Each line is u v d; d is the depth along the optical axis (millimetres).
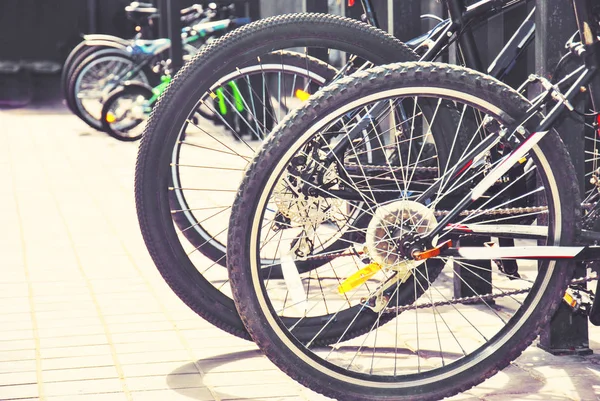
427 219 3525
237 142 12188
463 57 4293
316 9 8234
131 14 14781
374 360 4191
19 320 4926
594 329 4652
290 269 3779
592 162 4445
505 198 4062
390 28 5496
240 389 3885
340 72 4574
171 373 4094
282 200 3988
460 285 5039
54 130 14688
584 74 3559
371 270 3547
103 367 4176
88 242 6930
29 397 3809
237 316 4191
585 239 3516
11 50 19297
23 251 6641
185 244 6660
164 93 4180
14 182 9742
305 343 4004
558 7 3973
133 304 5238
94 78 13758
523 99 3426
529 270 5168
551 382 3896
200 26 13531
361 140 4402
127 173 10344
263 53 4129
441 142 4027
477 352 3547
